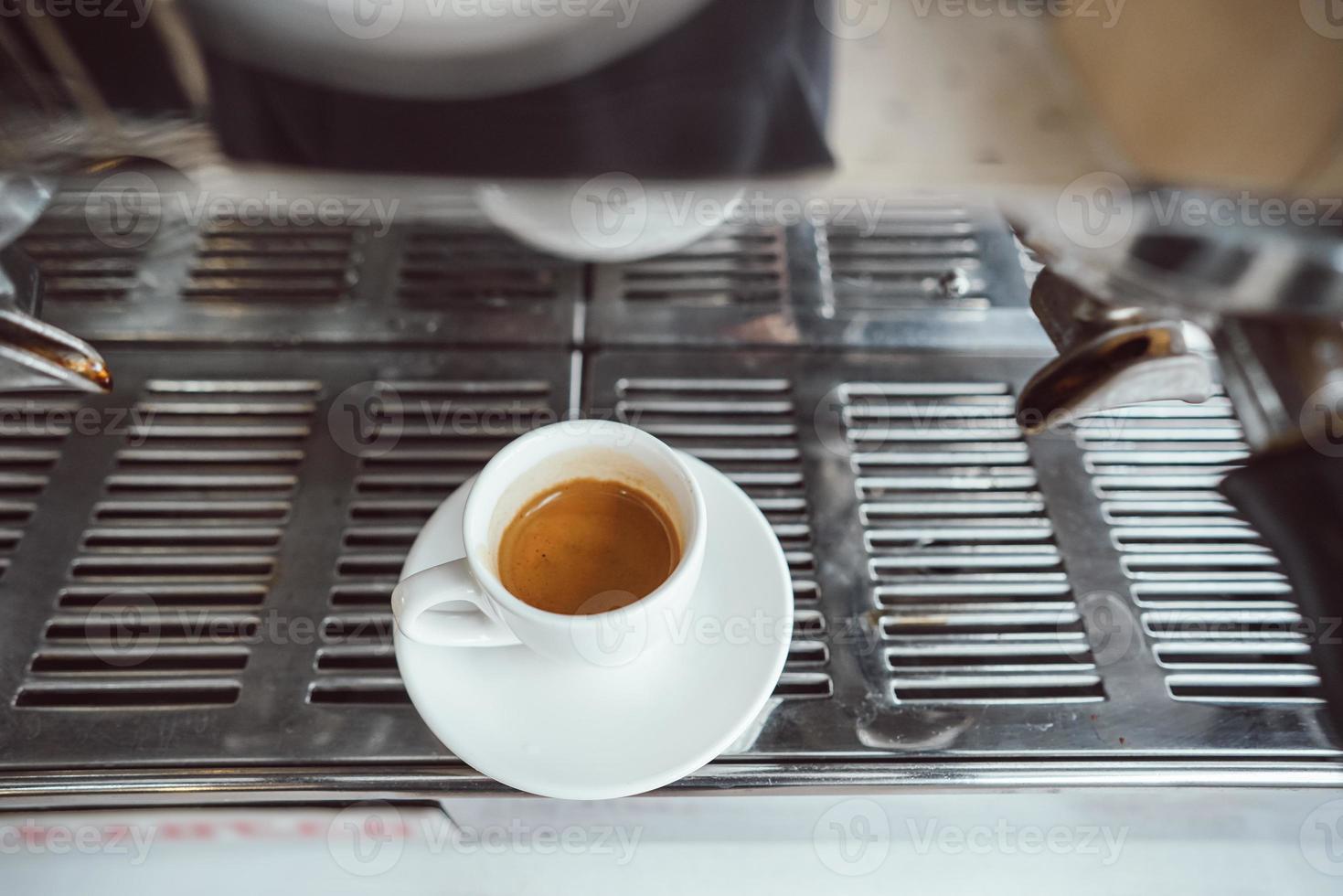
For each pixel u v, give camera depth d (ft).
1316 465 1.53
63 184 1.35
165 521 1.61
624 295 1.76
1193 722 1.48
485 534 1.40
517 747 1.39
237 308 1.75
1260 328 1.39
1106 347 1.33
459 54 1.22
